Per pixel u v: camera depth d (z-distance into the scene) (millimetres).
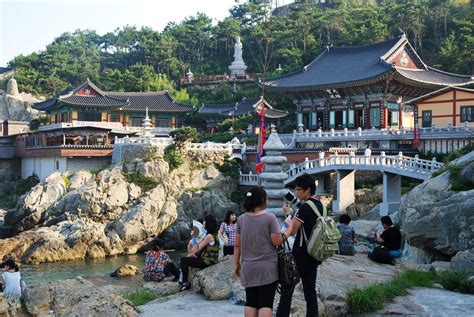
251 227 10031
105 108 85562
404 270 17719
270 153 27062
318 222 11133
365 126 77438
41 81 148500
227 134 93688
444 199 23469
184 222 61594
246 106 105750
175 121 97125
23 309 13602
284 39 142375
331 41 138750
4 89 146750
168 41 165500
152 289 19484
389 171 48719
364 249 23953
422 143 61812
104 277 39875
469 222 20109
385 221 19469
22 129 108375
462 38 120000
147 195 61062
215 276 15750
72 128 72875
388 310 13133
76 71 159000
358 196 55438
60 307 13141
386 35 129250
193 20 176625
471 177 23719
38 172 79062
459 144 58406
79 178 66375
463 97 61938
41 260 51625
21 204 62938
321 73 85250
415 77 74812
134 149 68375
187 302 14867
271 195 25688
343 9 158125
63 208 60781
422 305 13766
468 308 13492
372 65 79000
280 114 91812
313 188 11508
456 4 142000
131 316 13000
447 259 21234
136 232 57562
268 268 9891
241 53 149250
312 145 73750
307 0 174750
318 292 13828
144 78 139250
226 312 13508
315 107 84562
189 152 69250
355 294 13312
